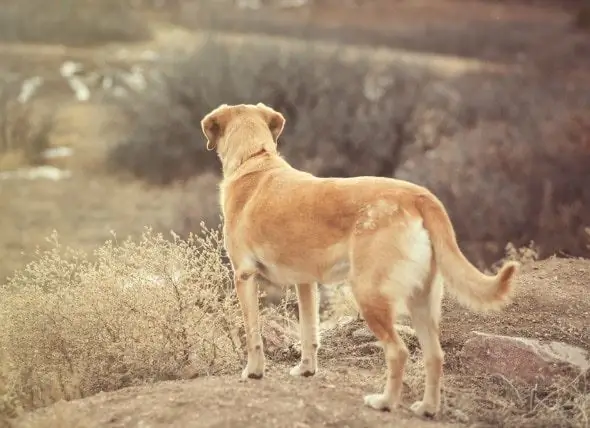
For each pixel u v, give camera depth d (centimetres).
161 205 1872
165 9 3875
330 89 2128
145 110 2291
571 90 2241
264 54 2281
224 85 2202
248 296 643
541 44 2970
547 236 1355
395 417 575
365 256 566
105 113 2564
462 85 2280
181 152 2202
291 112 2172
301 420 549
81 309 734
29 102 2681
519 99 2105
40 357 720
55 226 1692
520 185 1516
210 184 1925
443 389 667
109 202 1911
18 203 1897
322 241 590
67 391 696
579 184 1509
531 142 1669
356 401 603
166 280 751
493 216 1413
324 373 696
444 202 1503
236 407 565
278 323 870
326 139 2056
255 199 633
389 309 564
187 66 2308
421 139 2045
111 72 3011
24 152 2367
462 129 1934
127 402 596
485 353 721
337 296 1009
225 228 656
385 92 2188
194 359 743
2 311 744
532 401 663
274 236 612
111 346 717
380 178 600
